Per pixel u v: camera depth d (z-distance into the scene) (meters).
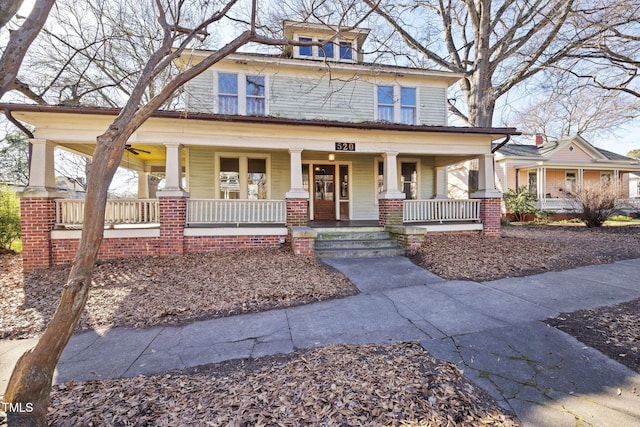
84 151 9.33
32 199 7.25
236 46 3.23
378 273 6.38
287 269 6.55
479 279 5.88
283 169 11.78
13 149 15.90
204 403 2.51
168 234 7.91
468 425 2.19
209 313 4.64
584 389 2.60
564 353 3.17
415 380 2.72
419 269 6.66
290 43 3.74
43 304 5.10
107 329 4.18
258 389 2.67
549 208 18.52
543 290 5.12
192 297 5.18
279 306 4.85
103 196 2.24
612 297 4.68
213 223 8.70
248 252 8.04
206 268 6.67
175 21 3.77
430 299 4.91
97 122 7.43
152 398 2.62
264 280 5.90
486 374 2.84
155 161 14.13
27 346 3.83
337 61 12.08
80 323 4.36
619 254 7.54
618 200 14.08
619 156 22.53
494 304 4.60
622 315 4.00
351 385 2.64
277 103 11.45
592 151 20.73
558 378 2.76
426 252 7.71
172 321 4.41
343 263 7.19
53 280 6.29
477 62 12.66
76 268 2.15
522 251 7.64
